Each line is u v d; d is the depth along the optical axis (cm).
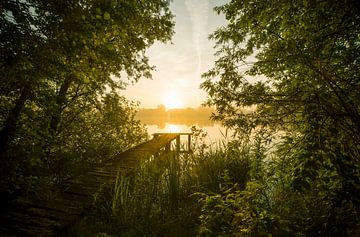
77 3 353
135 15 478
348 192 224
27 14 334
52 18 351
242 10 364
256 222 303
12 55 341
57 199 389
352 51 248
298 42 257
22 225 304
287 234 297
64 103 707
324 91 236
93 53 419
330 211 250
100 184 468
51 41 359
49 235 289
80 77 457
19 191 421
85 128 839
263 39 338
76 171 713
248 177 549
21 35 336
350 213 248
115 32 437
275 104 271
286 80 296
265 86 286
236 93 293
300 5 261
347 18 226
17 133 441
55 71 397
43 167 601
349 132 227
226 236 316
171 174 476
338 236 239
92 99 798
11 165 402
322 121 231
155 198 436
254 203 334
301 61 244
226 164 580
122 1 429
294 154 259
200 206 430
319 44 247
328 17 247
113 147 918
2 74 351
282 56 264
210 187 518
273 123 271
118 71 746
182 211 405
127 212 376
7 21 326
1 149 423
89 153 804
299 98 250
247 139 325
